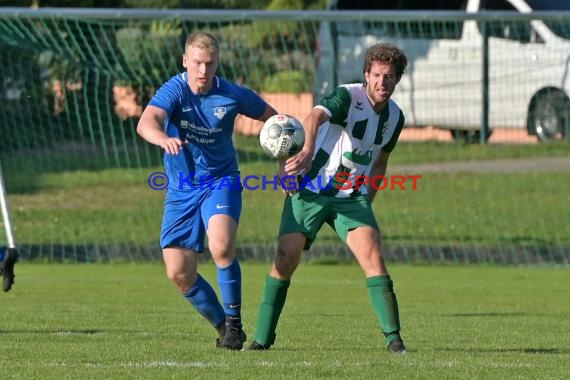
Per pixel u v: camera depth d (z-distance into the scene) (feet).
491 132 215.51
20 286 120.47
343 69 215.51
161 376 60.18
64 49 166.40
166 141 66.03
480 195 188.14
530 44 215.92
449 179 196.54
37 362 65.62
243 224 169.58
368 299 112.88
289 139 70.18
